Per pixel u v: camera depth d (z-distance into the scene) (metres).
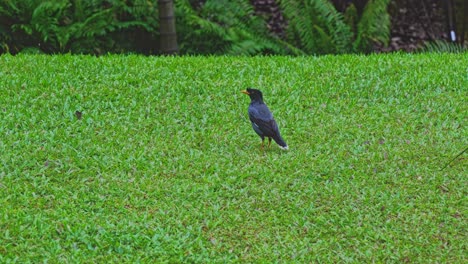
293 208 11.30
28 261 9.70
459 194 11.79
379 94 15.76
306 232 10.78
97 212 11.07
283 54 21.70
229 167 12.48
